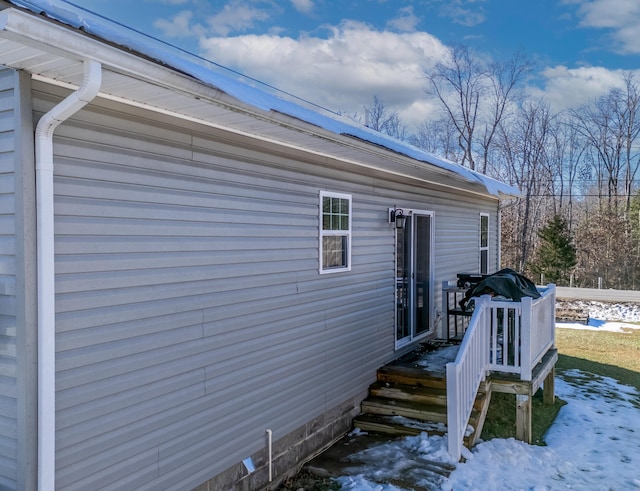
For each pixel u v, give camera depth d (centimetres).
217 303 420
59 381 302
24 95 281
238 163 440
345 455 541
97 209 324
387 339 714
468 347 547
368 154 544
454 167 734
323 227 566
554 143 3312
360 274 646
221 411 424
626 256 2808
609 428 673
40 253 287
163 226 370
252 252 459
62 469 303
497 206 1266
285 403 504
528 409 603
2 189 291
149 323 360
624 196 3056
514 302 611
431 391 637
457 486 471
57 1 262
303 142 477
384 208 703
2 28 214
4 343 293
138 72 269
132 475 347
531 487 484
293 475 504
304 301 535
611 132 3238
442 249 906
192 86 298
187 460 391
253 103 337
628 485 502
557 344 1233
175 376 381
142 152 353
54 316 296
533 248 3181
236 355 441
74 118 310
